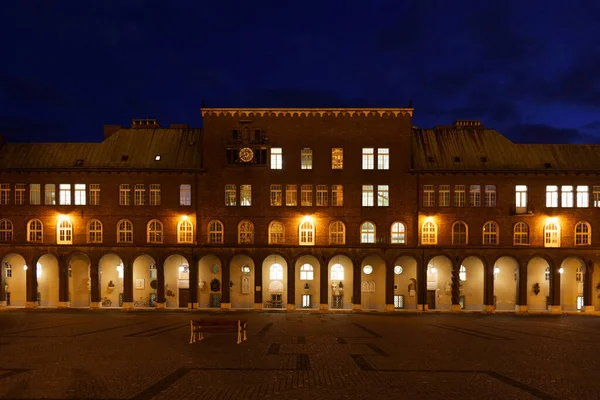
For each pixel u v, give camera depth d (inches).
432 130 2345.0
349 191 2170.3
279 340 1195.3
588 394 676.7
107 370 797.2
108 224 2159.2
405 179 2172.7
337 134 2190.0
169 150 2247.8
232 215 2169.0
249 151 2170.3
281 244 2145.7
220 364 855.1
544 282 2223.2
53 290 2225.6
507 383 732.0
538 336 1332.4
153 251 2134.6
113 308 2138.3
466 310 2162.9
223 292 2128.4
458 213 2160.4
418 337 1284.4
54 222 2165.4
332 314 2031.3
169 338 1200.2
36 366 829.2
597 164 2188.7
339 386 699.4
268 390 672.4
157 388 677.9
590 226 2154.3
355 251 2124.8
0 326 1486.2
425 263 2126.0
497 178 2165.4
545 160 2206.0
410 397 645.3
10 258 2220.7
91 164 2182.6
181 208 2166.6
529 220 2158.0
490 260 2130.9
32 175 2172.7
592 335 1368.1
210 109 2182.6
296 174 2178.9
